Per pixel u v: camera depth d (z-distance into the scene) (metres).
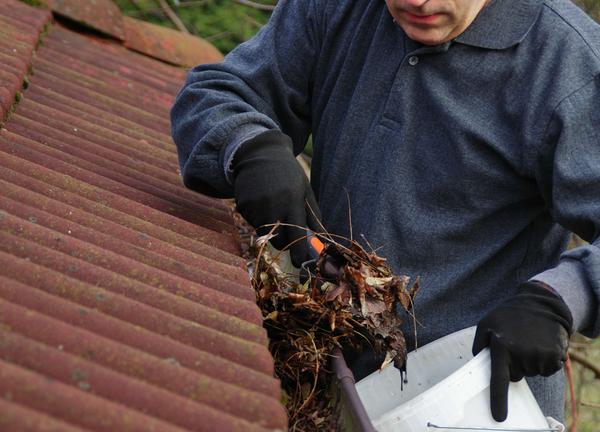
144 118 2.48
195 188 1.80
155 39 3.24
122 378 1.05
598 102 1.64
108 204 1.67
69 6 2.99
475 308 1.79
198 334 1.26
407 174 1.75
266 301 1.55
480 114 1.71
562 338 1.52
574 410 1.83
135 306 1.25
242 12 4.43
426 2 1.59
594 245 1.61
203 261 1.55
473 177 1.71
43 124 2.01
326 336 1.56
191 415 1.04
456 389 1.44
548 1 1.70
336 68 1.83
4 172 1.59
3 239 1.31
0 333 1.04
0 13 2.71
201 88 1.83
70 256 1.34
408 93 1.74
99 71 2.74
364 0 1.80
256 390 1.18
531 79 1.67
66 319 1.16
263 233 1.63
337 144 1.82
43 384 0.97
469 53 1.69
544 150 1.66
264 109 1.86
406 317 1.76
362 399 1.63
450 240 1.75
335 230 1.82
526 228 1.80
